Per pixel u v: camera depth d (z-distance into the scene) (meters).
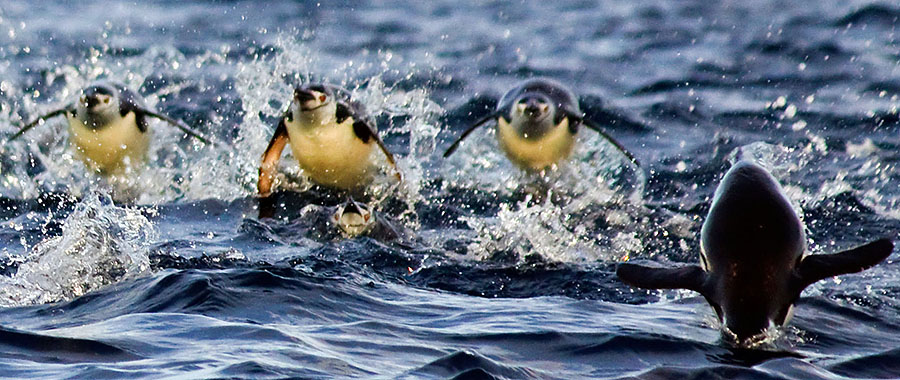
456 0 36.78
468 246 12.07
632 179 15.84
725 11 32.25
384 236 12.47
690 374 7.02
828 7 31.22
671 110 20.02
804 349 7.77
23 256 11.56
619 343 7.69
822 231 12.88
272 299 8.90
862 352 7.74
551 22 31.84
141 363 6.92
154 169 16.38
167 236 12.56
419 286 10.26
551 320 8.50
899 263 10.72
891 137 17.70
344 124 15.80
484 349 7.58
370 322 8.31
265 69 24.31
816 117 19.14
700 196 15.00
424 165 16.77
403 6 35.44
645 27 30.30
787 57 24.83
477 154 17.28
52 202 14.74
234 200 14.95
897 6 29.77
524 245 12.04
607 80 23.20
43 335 7.53
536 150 16.34
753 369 7.14
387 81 23.25
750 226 7.59
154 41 28.08
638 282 7.81
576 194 15.15
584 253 11.95
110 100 16.36
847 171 15.66
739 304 7.53
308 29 30.41
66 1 34.72
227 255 11.24
